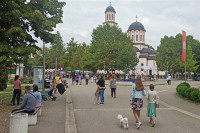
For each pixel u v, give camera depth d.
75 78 31.09
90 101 14.02
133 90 7.65
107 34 60.84
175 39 63.53
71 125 7.60
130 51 53.91
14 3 10.33
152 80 48.97
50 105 12.25
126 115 9.61
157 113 10.28
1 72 10.84
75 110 10.73
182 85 18.88
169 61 61.41
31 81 30.77
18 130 6.00
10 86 24.69
